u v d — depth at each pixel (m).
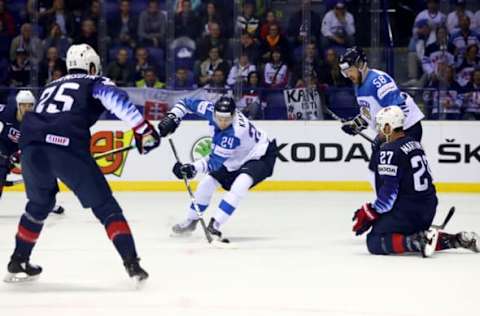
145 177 29.38
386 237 16.69
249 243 18.62
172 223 21.73
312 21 31.41
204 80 31.48
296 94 30.33
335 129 29.41
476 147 29.11
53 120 13.26
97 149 29.30
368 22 31.52
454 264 15.93
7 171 21.91
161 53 31.72
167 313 12.14
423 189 16.39
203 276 14.84
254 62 31.28
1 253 17.36
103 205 13.45
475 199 27.34
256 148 18.58
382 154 16.30
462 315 12.08
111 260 16.39
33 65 31.22
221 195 28.22
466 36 31.28
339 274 15.06
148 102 30.36
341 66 18.97
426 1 31.81
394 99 18.61
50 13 31.67
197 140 29.27
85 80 13.50
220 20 31.52
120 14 31.72
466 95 30.73
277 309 12.38
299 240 19.05
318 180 29.47
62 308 12.44
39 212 13.79
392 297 13.23
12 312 12.19
